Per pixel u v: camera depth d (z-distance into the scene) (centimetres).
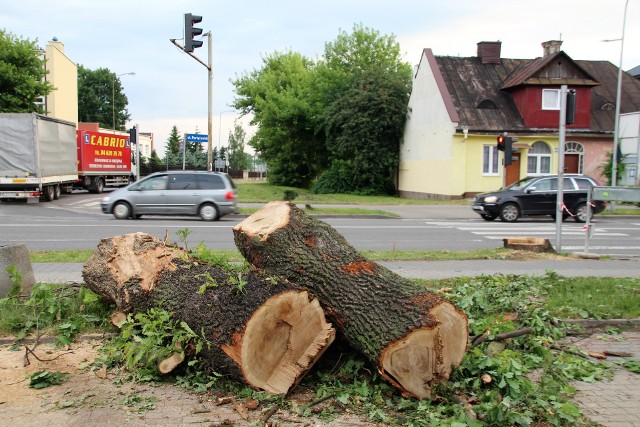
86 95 8781
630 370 527
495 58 3469
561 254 1188
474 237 1575
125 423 396
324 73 4441
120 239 607
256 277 465
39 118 2444
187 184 1894
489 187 3056
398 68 4556
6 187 2405
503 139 1866
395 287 467
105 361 511
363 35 4534
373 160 3781
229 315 442
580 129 3130
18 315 604
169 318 501
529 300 698
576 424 405
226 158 7906
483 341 526
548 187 2081
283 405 429
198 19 1775
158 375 480
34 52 3334
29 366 508
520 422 393
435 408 421
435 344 433
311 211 2220
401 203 2811
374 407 426
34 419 400
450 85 3281
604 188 1192
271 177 5019
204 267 555
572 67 3114
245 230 524
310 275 492
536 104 3095
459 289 736
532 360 519
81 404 429
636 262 1100
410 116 3647
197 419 404
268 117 4484
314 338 456
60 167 2747
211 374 468
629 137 3061
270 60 5231
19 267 704
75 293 670
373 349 440
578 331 646
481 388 454
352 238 1516
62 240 1358
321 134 4509
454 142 3008
